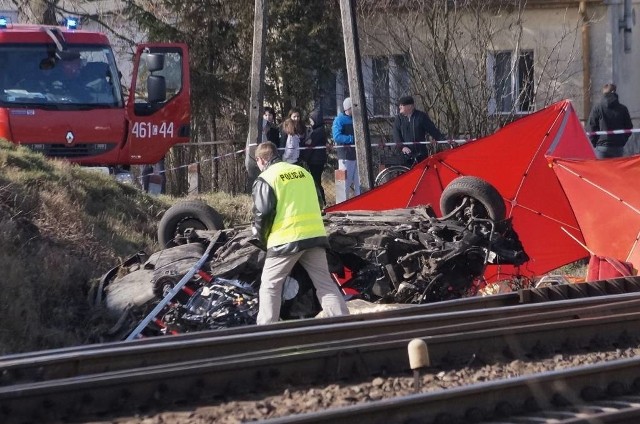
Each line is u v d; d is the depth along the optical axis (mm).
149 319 28000
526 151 37688
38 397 17906
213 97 69625
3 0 81562
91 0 78250
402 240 30312
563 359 22172
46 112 46719
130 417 18234
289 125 49531
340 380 20594
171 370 19141
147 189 56312
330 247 29266
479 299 26984
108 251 35812
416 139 46188
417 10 59500
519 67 67500
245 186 69250
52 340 27500
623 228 35406
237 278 29609
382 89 62594
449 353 21828
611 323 23875
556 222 39062
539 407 18484
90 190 42125
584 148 38750
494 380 19250
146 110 48719
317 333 22672
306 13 69312
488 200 30859
